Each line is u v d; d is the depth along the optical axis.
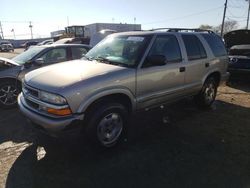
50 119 3.53
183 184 3.31
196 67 5.46
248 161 3.86
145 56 4.38
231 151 4.16
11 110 6.16
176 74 4.97
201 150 4.18
